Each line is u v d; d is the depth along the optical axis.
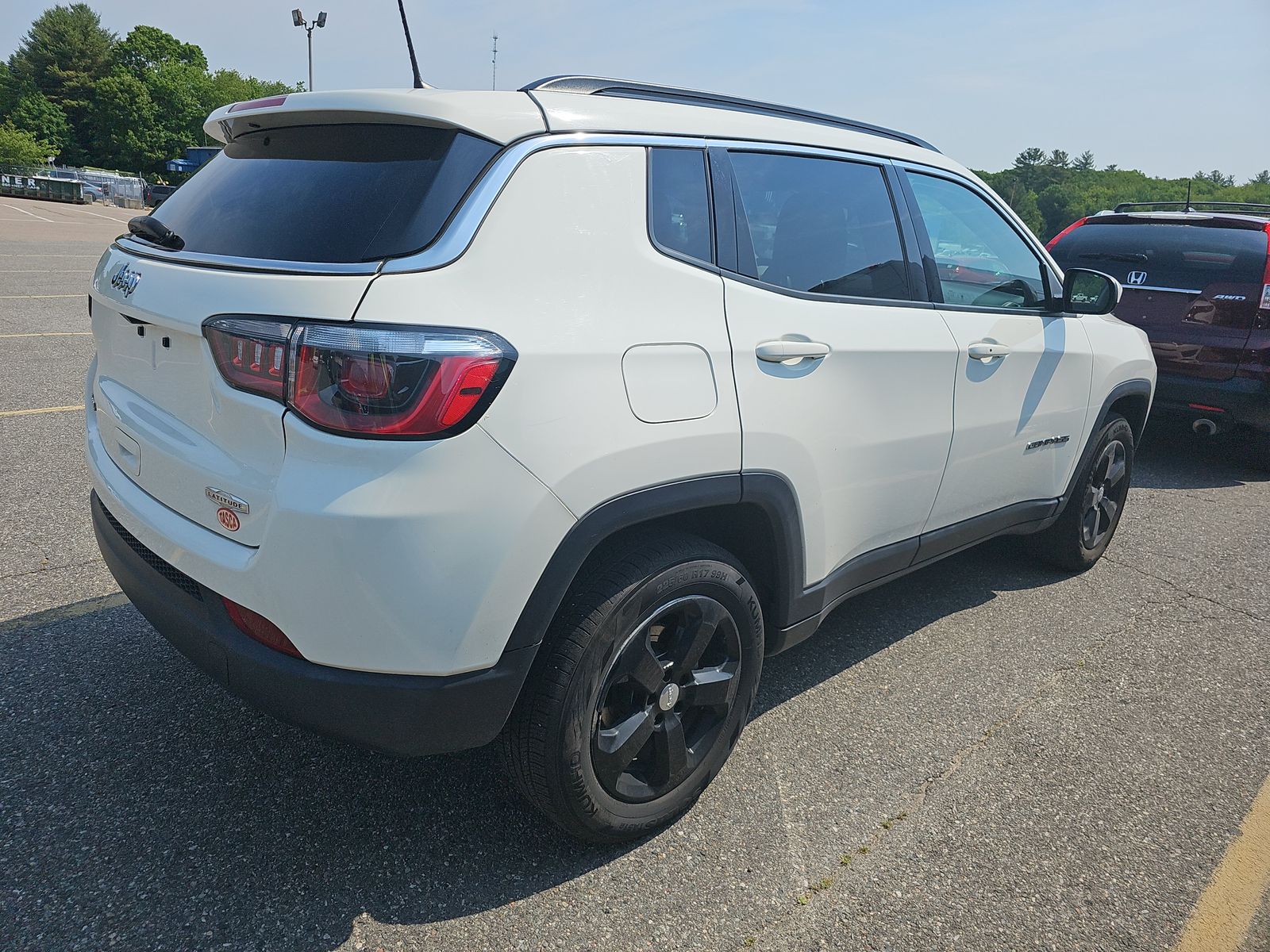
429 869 2.18
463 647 1.85
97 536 2.46
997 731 2.95
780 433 2.38
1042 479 3.71
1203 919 2.19
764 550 2.51
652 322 2.09
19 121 85.12
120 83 88.38
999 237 3.41
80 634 3.16
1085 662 3.46
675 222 2.24
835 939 2.05
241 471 1.87
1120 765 2.80
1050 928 2.13
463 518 1.78
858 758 2.76
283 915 2.01
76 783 2.40
